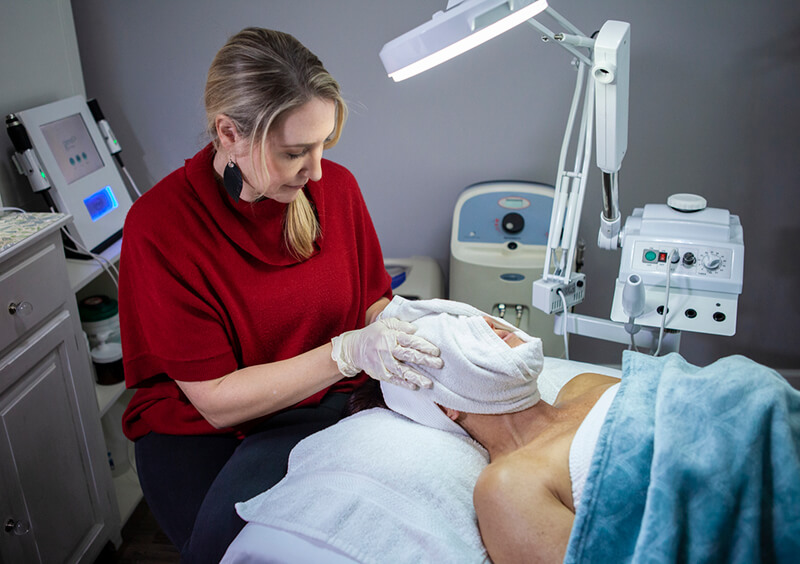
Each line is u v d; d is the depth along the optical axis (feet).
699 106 7.14
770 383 3.25
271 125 3.49
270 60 3.44
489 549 3.51
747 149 7.24
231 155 3.77
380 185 7.98
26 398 5.14
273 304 4.48
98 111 7.24
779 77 6.91
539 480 3.46
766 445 3.15
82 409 5.83
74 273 6.27
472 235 7.25
